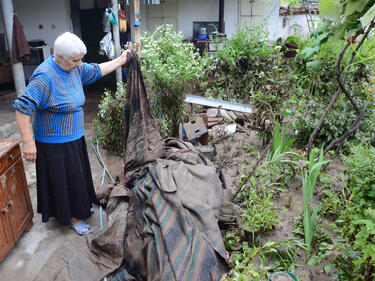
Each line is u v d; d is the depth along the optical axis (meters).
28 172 4.49
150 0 9.02
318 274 2.58
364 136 4.23
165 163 3.40
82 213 3.30
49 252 3.07
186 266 2.42
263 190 3.41
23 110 2.76
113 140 4.84
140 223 2.91
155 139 3.80
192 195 3.00
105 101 5.34
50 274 2.75
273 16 9.39
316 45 3.26
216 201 3.06
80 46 2.78
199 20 9.34
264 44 6.55
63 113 2.97
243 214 3.00
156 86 4.55
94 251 2.96
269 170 3.88
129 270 2.73
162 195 2.94
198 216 2.80
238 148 4.74
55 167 3.07
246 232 3.02
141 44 4.86
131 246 2.82
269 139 4.60
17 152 3.17
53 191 3.14
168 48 4.68
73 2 9.97
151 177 3.17
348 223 2.51
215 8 9.27
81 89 3.15
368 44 4.10
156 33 4.80
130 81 3.63
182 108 4.68
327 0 2.38
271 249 2.62
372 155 2.33
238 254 2.76
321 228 3.03
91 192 3.51
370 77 4.44
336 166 4.02
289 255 2.66
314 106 4.44
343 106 4.33
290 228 3.09
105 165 4.63
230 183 3.48
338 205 3.16
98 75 3.38
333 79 4.55
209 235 2.69
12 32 6.41
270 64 6.29
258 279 2.36
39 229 3.39
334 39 2.96
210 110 5.93
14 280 2.75
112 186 3.71
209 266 2.45
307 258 2.65
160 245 2.60
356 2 2.27
